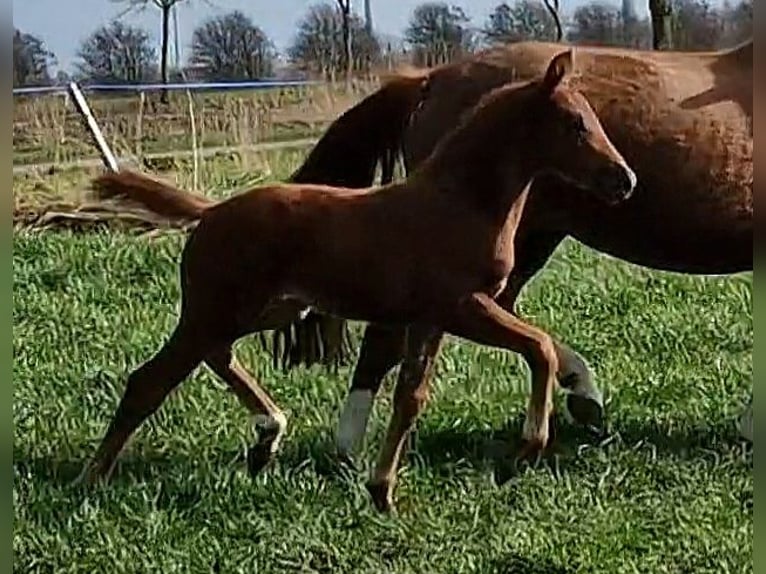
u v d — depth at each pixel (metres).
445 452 5.49
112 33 23.83
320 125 15.11
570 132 4.75
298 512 4.99
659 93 5.49
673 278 8.21
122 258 8.49
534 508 5.04
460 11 24.62
